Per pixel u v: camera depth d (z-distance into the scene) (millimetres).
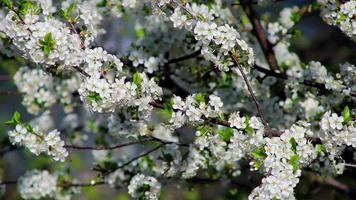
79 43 6547
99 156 9758
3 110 18297
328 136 6414
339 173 7020
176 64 8609
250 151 6574
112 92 6320
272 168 6074
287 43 9070
